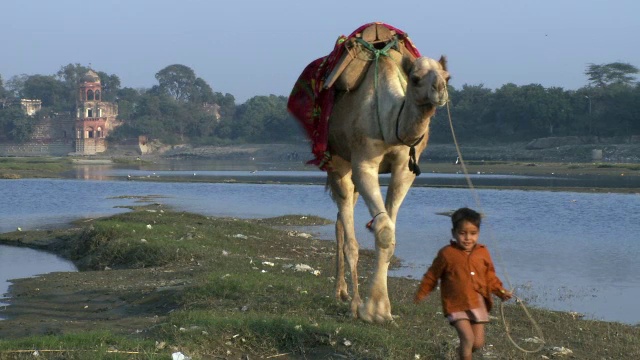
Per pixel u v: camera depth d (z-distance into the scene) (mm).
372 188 8133
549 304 13656
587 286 15625
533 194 43969
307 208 36562
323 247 19844
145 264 15742
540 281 16266
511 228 27172
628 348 8812
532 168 81875
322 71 8820
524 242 23297
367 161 8289
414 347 7676
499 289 6570
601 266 18453
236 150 148000
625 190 46500
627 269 17953
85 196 45000
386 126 8023
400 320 8859
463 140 121625
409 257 19703
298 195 45719
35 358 7141
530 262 19156
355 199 9688
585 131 113250
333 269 14906
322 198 43156
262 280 11156
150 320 9523
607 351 8609
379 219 7887
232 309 9391
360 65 8383
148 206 37062
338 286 9820
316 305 9414
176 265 14984
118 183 59875
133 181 62344
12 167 84875
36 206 37125
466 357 6371
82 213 32938
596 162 95250
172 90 180000
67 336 7816
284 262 15539
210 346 7711
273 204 39094
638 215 31688
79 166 102188
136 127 150500
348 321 8641
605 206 35969
